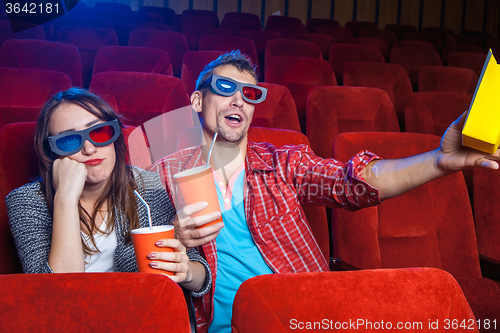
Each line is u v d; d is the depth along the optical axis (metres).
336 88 1.47
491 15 5.05
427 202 1.02
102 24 3.08
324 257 0.91
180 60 2.63
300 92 2.00
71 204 0.63
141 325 0.34
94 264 0.73
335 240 0.97
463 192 1.04
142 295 0.35
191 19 3.35
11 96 1.31
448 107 1.64
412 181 0.66
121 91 1.29
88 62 2.49
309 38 3.08
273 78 2.00
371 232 0.96
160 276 0.37
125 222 0.74
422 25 5.08
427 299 0.39
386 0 4.98
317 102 1.45
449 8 5.08
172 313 0.35
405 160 0.68
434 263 1.01
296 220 0.84
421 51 3.00
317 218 0.98
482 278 0.99
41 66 1.87
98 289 0.35
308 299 0.37
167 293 0.35
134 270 0.73
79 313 0.34
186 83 2.03
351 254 0.95
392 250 0.99
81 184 0.65
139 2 4.28
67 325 0.34
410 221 1.01
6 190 0.78
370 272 0.41
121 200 0.74
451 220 1.03
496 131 0.47
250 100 0.84
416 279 0.40
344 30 3.77
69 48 1.92
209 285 0.73
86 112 0.68
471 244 1.02
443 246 1.02
